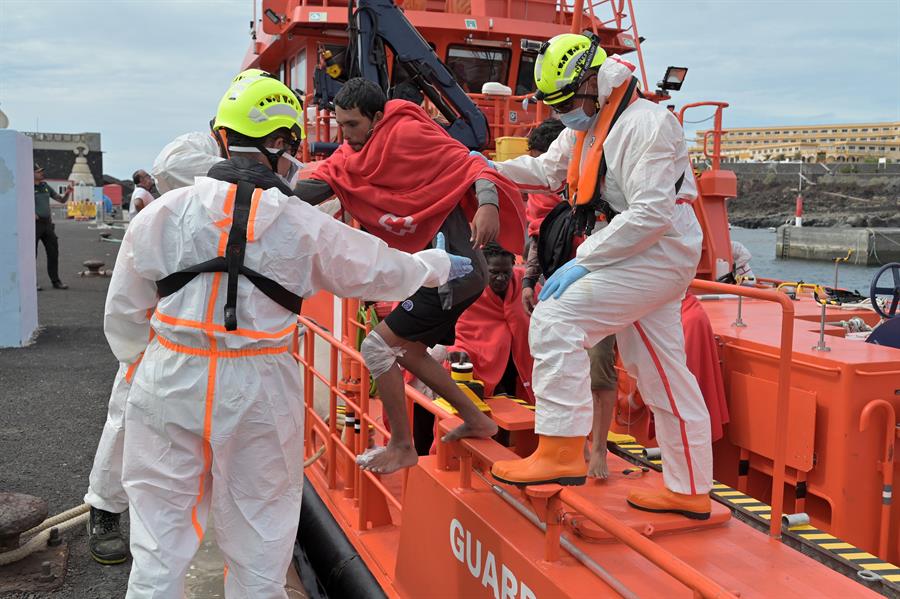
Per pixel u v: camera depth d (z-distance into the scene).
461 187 2.75
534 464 2.58
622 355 2.79
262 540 2.45
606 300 2.53
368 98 2.76
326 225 2.45
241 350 2.36
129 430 2.46
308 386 5.07
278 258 2.37
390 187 2.78
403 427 3.17
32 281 10.59
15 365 8.88
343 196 2.86
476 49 8.20
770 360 3.72
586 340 2.55
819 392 3.46
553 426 2.54
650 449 3.91
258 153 2.51
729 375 3.99
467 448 3.01
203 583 4.08
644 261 2.54
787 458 3.58
